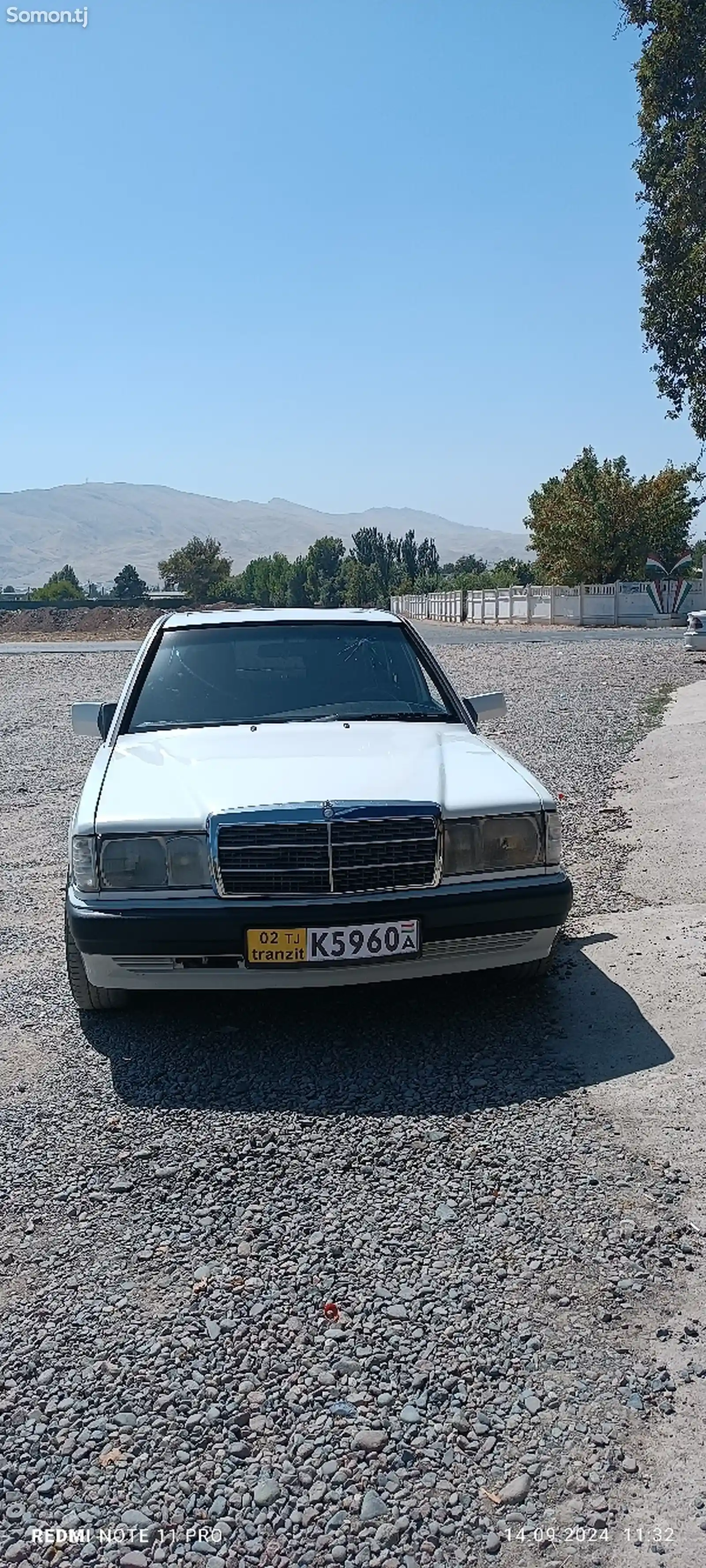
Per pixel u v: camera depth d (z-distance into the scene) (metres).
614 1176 3.58
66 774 11.66
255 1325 2.95
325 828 4.31
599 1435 2.56
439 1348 2.84
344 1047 4.58
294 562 138.62
